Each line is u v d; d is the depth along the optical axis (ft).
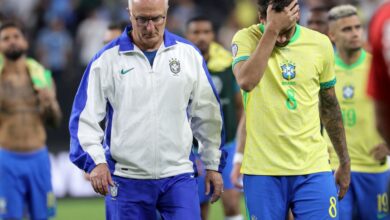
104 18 225.97
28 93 113.60
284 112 73.56
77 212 158.30
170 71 75.46
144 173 75.56
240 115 118.21
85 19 229.45
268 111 73.82
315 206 73.51
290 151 73.61
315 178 73.72
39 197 114.01
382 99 47.42
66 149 179.63
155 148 75.15
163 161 75.51
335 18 96.53
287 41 74.13
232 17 231.50
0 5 233.55
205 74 77.10
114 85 75.31
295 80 73.77
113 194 76.69
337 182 79.05
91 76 75.56
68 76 199.62
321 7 107.86
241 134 97.14
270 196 73.97
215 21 230.68
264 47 71.15
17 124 112.68
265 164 73.97
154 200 76.13
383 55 46.06
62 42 218.59
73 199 176.76
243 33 75.20
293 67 73.77
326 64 74.90
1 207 112.06
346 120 96.78
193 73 76.38
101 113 75.82
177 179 76.13
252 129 74.69
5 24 112.27
